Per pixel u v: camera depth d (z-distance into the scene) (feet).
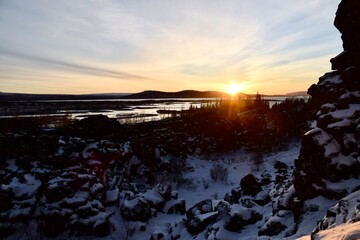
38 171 60.90
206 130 152.66
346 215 25.30
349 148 37.76
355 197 27.48
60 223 51.62
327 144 39.68
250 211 48.19
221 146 141.79
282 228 40.01
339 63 48.52
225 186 95.25
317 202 37.04
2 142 64.34
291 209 43.04
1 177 57.52
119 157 86.84
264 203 58.85
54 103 629.92
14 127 110.42
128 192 69.21
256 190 66.13
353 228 18.22
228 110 223.71
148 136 131.34
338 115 41.50
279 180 74.74
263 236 36.45
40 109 431.43
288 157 119.44
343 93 44.91
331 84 48.75
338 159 37.63
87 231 52.49
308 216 35.86
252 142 144.15
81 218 53.42
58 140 73.31
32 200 53.88
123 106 597.52
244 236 43.09
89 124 130.72
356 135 38.01
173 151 120.88
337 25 49.85
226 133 147.54
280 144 140.56
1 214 50.03
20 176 58.34
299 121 147.33
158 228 57.00
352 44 47.21
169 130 150.41
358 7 45.52
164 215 64.75
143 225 56.80
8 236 48.39
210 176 104.37
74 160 72.02
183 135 142.61
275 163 110.32
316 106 52.75
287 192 46.52
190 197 85.20
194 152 132.05
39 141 68.59
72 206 54.13
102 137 121.90
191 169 113.39
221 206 49.29
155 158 100.17
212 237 42.75
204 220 48.32
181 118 198.59
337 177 36.88
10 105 492.13
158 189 71.31
